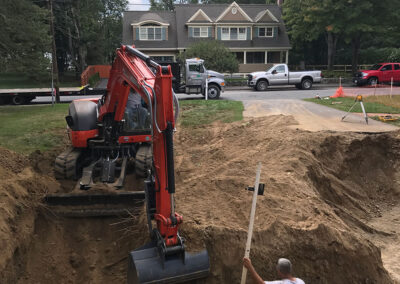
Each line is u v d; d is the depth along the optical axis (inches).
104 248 291.3
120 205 309.9
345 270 260.5
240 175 360.8
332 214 308.3
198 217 274.1
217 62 1234.6
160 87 199.3
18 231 266.4
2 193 283.3
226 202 306.0
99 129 369.7
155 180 214.7
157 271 204.1
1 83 1023.0
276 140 467.2
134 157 393.4
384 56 1720.0
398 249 345.4
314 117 626.8
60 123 623.5
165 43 1566.2
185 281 213.3
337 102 783.1
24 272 257.1
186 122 627.8
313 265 256.7
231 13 1563.7
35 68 786.8
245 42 1588.3
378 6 1293.1
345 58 1796.3
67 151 374.0
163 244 205.8
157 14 1647.4
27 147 473.1
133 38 1567.4
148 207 237.6
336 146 474.3
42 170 387.2
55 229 298.4
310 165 401.7
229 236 252.5
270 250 254.4
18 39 764.0
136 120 358.6
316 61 1879.9
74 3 1465.3
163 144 203.5
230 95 1011.9
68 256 283.7
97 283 262.4
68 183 352.2
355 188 461.4
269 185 332.2
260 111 699.4
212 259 246.1
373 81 1216.8
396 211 440.5
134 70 265.9
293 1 1493.6
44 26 804.0
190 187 341.7
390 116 603.5
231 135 537.3
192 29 1557.6
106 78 1552.7
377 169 493.7
